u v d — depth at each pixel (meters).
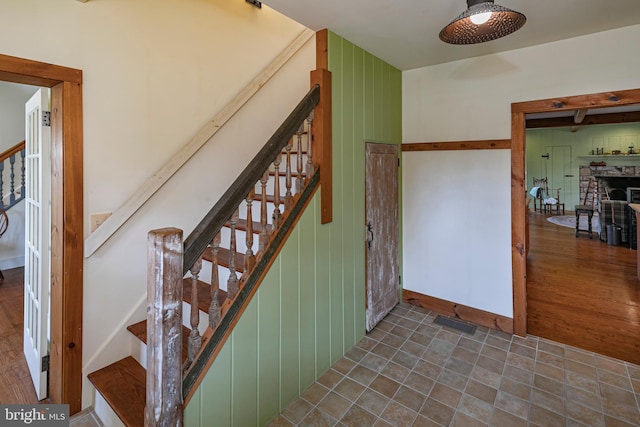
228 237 2.76
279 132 2.02
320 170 2.36
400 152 3.54
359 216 2.85
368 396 2.21
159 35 2.32
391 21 2.31
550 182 11.22
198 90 2.57
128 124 2.16
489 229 3.11
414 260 3.61
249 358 1.84
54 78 1.82
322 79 2.37
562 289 4.03
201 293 2.30
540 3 2.09
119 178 2.13
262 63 3.10
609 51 2.49
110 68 2.06
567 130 10.85
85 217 1.99
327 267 2.47
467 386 2.30
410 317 3.36
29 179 2.37
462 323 3.24
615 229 6.18
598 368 2.48
